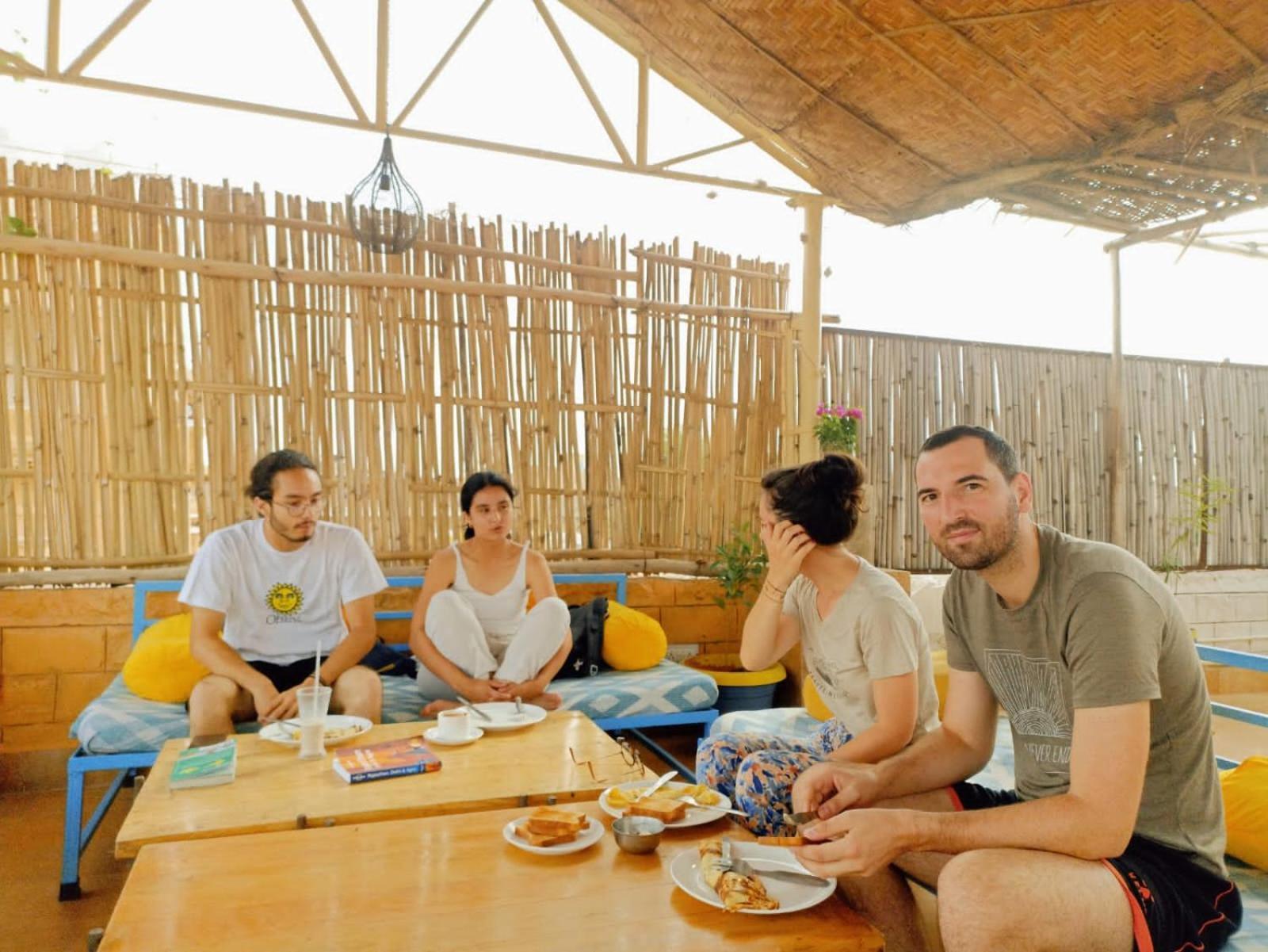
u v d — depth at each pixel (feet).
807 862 5.03
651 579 14.66
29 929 8.07
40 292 12.01
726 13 12.01
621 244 14.83
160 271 12.47
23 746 11.80
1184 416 17.74
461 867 5.19
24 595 11.82
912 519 16.14
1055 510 16.83
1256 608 18.07
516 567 11.66
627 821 5.60
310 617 10.27
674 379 15.10
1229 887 5.29
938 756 6.29
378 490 13.42
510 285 14.03
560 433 14.43
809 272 15.35
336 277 13.12
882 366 16.02
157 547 12.50
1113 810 4.84
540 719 8.41
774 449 15.72
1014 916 4.63
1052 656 5.49
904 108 12.51
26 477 12.00
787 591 7.97
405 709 10.50
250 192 12.89
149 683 10.06
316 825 5.95
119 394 12.32
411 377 13.57
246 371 12.82
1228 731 14.03
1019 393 16.71
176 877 5.02
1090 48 10.62
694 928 4.54
